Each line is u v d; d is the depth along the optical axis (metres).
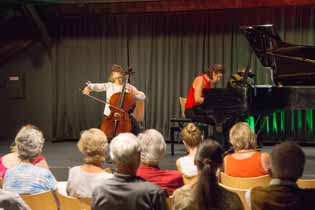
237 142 3.61
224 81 9.57
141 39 9.92
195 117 6.98
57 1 9.40
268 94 6.69
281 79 6.95
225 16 9.52
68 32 10.16
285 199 2.26
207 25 9.60
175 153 8.09
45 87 10.29
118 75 7.00
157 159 3.11
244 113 6.61
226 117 6.66
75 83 10.21
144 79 9.95
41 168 3.31
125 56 9.99
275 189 2.29
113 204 2.57
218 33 9.57
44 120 10.31
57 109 10.27
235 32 9.48
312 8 9.11
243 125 3.66
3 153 8.55
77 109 10.24
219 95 6.70
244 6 9.15
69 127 10.27
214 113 6.71
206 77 7.32
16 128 10.37
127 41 9.98
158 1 9.46
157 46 9.87
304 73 6.84
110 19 9.99
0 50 10.14
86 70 10.16
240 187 3.41
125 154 2.60
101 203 2.59
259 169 3.51
